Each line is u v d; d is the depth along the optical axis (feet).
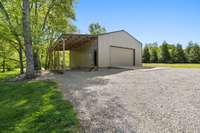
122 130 11.65
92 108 16.03
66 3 61.72
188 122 12.34
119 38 62.44
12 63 81.92
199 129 11.34
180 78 29.66
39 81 32.76
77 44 67.56
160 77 31.81
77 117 14.06
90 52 61.57
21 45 52.29
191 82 25.54
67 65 90.79
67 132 11.76
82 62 68.74
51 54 75.20
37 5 59.52
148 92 20.83
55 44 63.31
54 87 25.95
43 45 63.41
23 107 17.63
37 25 56.08
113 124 12.59
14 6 50.47
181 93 19.63
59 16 63.72
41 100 19.47
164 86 23.59
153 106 15.83
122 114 14.34
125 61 64.59
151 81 27.94
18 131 12.45
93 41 59.41
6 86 30.83
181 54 147.84
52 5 60.59
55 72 49.62
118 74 39.19
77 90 23.26
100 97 19.48
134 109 15.34
